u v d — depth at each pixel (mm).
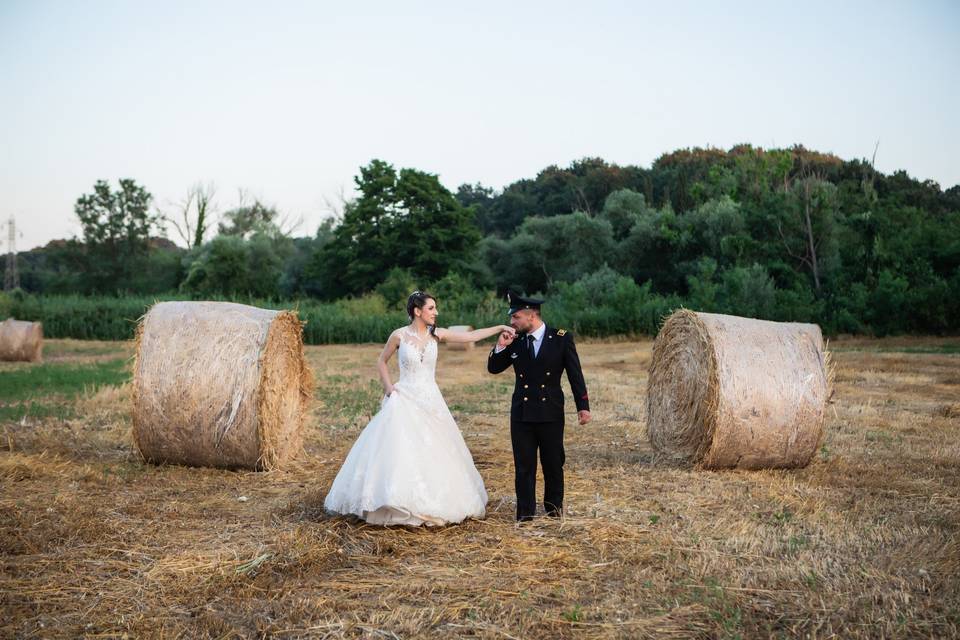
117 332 33594
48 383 14383
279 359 7836
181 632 3793
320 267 46156
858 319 28562
